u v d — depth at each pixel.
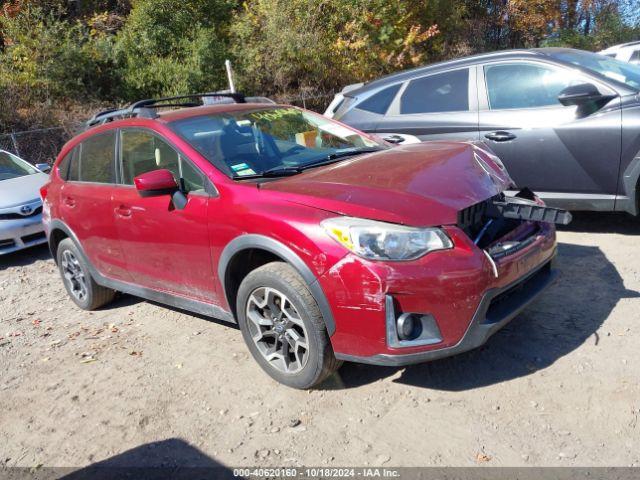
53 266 7.30
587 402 3.15
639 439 2.83
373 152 4.29
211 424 3.44
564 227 6.06
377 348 3.14
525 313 4.22
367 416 3.30
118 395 3.90
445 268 3.07
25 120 13.69
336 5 17.52
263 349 3.72
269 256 3.82
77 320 5.36
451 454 2.90
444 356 3.15
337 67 17.73
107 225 4.68
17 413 3.87
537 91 5.68
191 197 3.92
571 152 5.42
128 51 16.00
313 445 3.12
